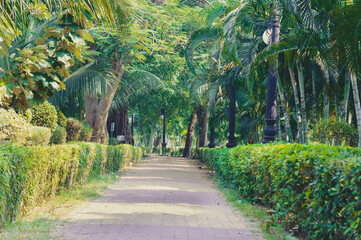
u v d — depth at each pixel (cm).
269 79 1114
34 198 707
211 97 1991
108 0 588
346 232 430
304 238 571
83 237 534
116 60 1739
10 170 584
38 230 556
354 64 999
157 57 1894
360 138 1162
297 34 1105
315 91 1655
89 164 1223
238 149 1096
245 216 739
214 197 1012
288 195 608
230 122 1873
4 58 691
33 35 913
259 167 808
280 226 634
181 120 5291
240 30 1475
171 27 1667
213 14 1443
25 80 636
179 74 2502
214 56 1672
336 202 468
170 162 2986
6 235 520
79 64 1742
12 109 878
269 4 1079
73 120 1728
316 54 1142
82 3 602
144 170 1947
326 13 1070
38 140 1030
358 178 409
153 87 2470
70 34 630
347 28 955
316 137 1423
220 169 1470
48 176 799
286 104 1742
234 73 1808
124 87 2156
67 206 781
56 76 658
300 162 565
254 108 2455
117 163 1833
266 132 1099
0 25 604
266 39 1251
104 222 641
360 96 1475
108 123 3192
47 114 1286
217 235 575
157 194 1033
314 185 518
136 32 1180
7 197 575
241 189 1022
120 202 870
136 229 596
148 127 5453
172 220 681
